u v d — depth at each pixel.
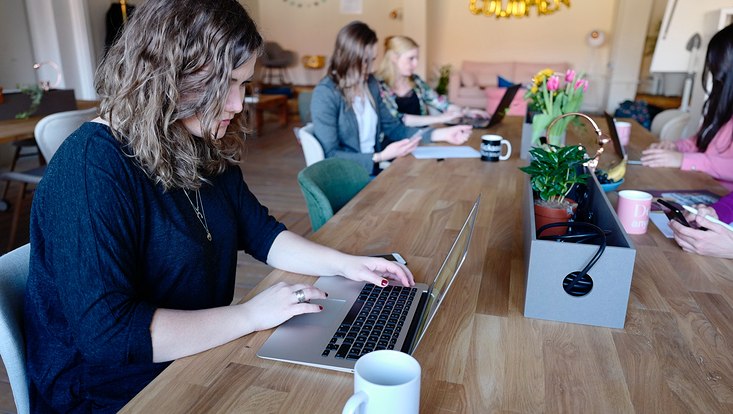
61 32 6.02
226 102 0.94
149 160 0.94
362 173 2.13
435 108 3.93
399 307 1.06
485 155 2.40
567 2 8.16
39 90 3.72
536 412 0.78
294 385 0.83
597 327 1.01
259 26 0.99
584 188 1.49
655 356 0.92
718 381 0.85
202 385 0.83
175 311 0.93
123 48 0.91
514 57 9.41
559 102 2.17
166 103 0.91
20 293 1.07
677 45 5.01
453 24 9.50
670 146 2.59
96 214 0.87
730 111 2.33
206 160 1.08
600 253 0.97
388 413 0.62
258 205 1.30
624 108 6.13
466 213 1.69
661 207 1.71
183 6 0.87
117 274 0.89
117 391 1.02
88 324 0.86
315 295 1.02
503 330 0.99
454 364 0.89
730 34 2.27
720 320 1.04
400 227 1.56
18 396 1.04
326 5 10.02
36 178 3.17
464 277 1.22
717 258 1.33
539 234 1.18
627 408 0.79
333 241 1.44
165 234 1.00
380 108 3.07
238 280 2.88
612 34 8.76
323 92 2.64
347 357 0.89
